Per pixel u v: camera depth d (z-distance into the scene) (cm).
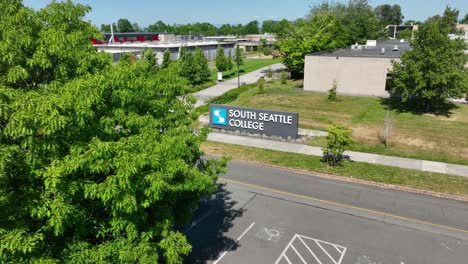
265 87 4738
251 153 2423
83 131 842
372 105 3556
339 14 7900
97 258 872
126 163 795
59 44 932
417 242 1435
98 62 1024
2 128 796
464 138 2575
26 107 731
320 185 1942
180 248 993
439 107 3394
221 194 1867
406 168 2112
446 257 1344
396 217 1612
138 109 1058
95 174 864
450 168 2103
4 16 959
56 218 757
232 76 6238
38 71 953
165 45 7788
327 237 1483
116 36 10525
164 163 920
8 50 873
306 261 1341
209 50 9356
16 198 780
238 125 2853
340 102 3722
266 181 2008
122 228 914
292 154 2384
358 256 1362
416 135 2662
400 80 3156
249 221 1614
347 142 2091
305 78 4288
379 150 2409
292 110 3466
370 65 3891
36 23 1002
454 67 2959
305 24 5950
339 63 4047
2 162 706
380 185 1912
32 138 773
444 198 1766
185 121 1222
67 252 854
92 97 808
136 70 1084
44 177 750
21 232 721
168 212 1029
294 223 1590
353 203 1742
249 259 1359
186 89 1311
